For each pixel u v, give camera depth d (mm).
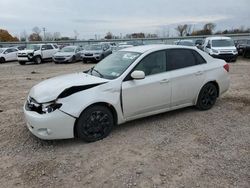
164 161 3771
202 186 3180
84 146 4297
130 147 4227
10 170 3627
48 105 4086
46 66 19547
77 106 4176
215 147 4191
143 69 4914
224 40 19625
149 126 5078
